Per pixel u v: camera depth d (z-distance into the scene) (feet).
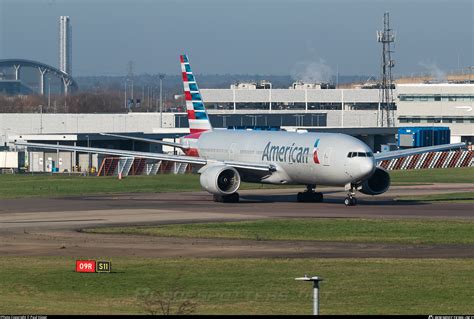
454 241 497.46
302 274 384.88
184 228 554.46
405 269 399.03
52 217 625.82
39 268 399.03
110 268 393.91
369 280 371.97
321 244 485.97
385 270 395.96
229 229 549.54
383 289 353.72
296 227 559.38
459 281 369.91
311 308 318.65
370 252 455.63
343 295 342.85
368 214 646.74
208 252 453.17
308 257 437.17
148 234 526.57
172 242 491.72
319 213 654.12
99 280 370.94
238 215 639.76
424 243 490.08
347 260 425.28
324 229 549.13
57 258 429.38
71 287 357.20
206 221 599.16
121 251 455.22
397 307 321.52
